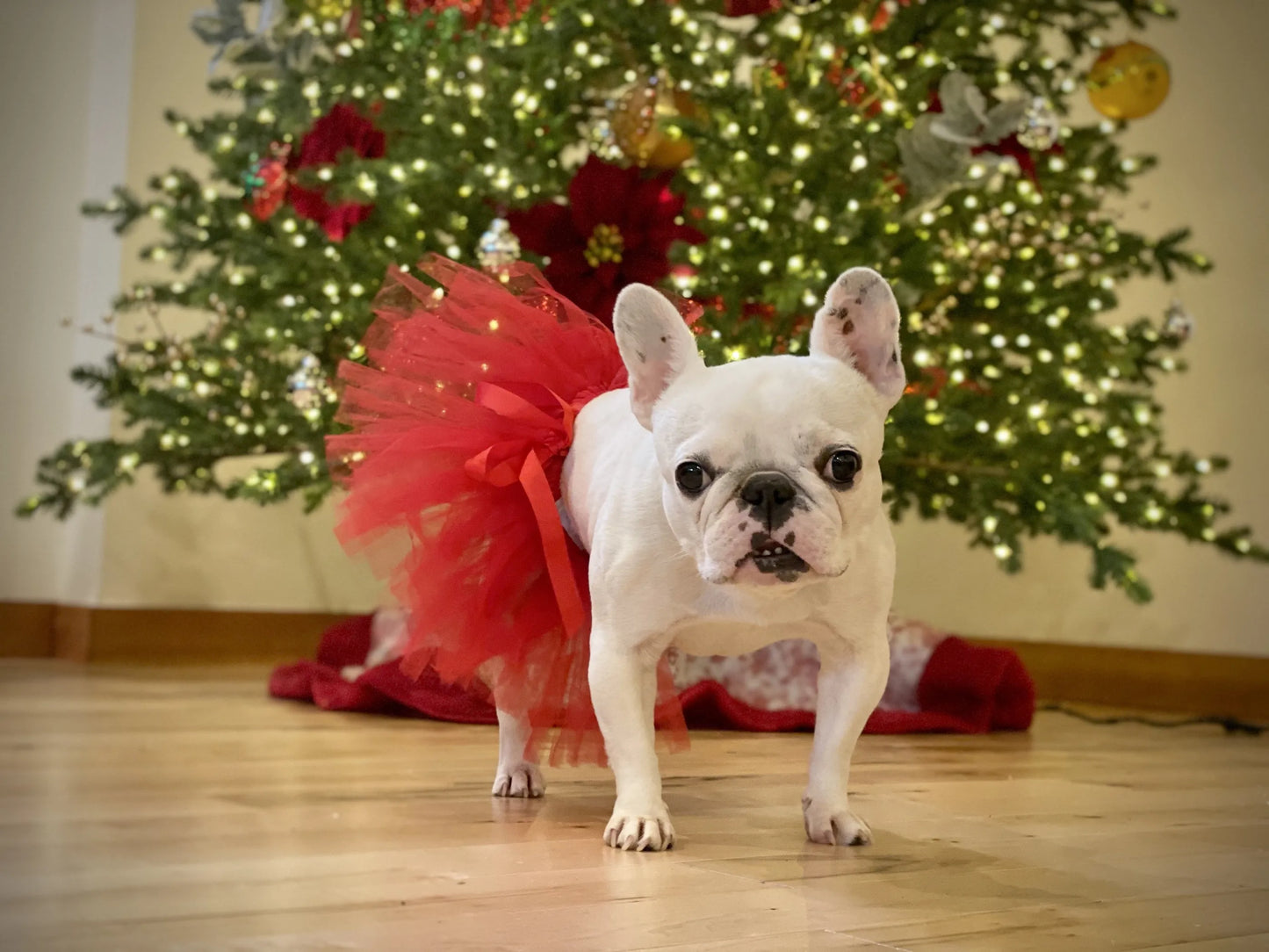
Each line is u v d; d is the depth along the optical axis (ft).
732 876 5.24
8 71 15.70
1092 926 4.63
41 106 15.87
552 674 6.78
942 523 16.88
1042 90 12.56
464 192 11.57
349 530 7.01
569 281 10.80
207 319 15.70
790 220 10.73
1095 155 13.03
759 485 5.08
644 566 5.74
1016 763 9.60
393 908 4.51
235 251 12.42
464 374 7.06
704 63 11.68
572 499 6.57
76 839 5.47
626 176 10.86
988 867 5.62
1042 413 11.35
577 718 6.74
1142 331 12.67
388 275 7.82
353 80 12.32
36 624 15.44
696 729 10.73
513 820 6.33
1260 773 9.57
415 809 6.56
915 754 9.96
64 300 15.89
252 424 12.66
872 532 5.81
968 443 11.29
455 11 12.06
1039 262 12.14
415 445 6.85
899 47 11.67
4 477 15.46
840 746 6.01
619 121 11.68
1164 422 15.72
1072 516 10.75
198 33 12.07
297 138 12.61
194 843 5.47
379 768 7.88
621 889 4.93
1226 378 15.26
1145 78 12.74
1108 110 12.94
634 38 11.85
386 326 7.76
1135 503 11.75
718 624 5.85
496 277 7.70
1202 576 15.20
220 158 12.97
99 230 15.72
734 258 10.50
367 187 10.91
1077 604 16.20
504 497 6.86
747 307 11.10
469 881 4.97
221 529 15.92
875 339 5.49
